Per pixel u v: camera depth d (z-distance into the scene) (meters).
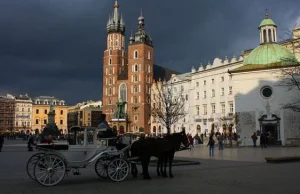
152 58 141.00
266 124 53.00
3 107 191.25
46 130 70.12
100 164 18.19
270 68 53.16
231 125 80.00
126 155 17.45
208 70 97.31
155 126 125.00
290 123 51.41
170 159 17.81
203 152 39.78
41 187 14.41
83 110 178.38
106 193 12.82
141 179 16.81
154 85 125.12
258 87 54.22
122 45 150.38
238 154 35.31
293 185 14.45
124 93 140.62
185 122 104.44
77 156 16.11
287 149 42.78
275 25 60.19
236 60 89.50
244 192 12.86
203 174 18.58
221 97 92.44
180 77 110.94
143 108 132.50
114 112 137.38
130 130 133.25
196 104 101.44
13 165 24.33
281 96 52.25
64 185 14.98
